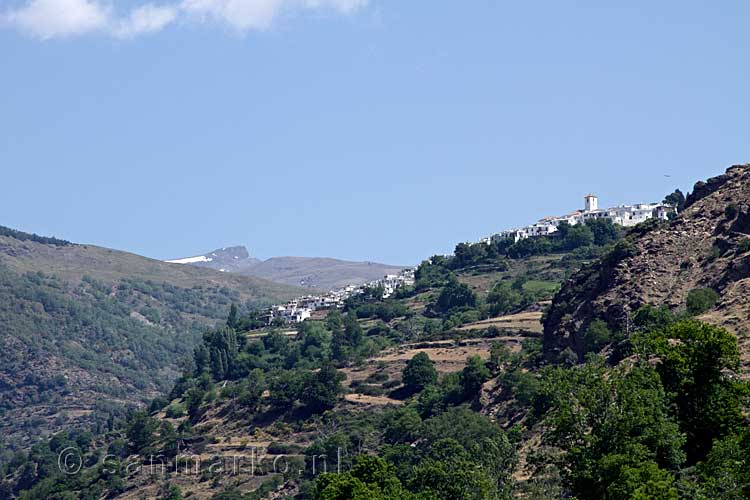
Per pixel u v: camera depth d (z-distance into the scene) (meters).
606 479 183.00
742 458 174.50
